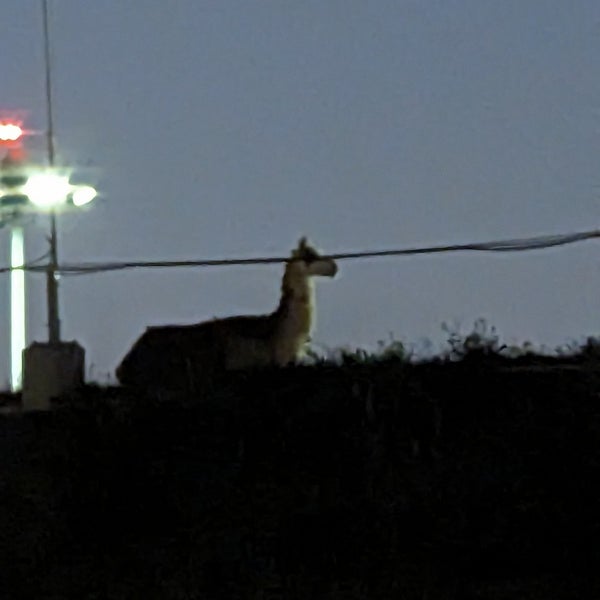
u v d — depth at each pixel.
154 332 57.53
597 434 44.41
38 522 46.81
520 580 43.47
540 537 43.84
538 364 47.31
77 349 53.25
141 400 47.34
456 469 44.88
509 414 45.56
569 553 43.66
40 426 47.78
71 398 48.09
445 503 44.38
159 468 46.47
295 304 57.81
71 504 46.66
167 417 46.78
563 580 43.28
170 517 46.03
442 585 43.25
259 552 44.72
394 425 45.78
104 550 46.06
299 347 57.53
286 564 44.44
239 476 46.09
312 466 45.81
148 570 45.28
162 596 44.25
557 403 45.25
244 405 46.72
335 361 48.53
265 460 46.16
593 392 44.94
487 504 44.25
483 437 45.38
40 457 47.38
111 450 46.69
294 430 46.22
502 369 46.19
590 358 46.25
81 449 46.97
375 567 43.91
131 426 46.81
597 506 43.84
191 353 56.44
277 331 57.44
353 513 44.56
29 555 46.34
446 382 46.19
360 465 45.41
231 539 44.94
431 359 47.59
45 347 52.84
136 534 46.03
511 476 44.56
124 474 46.50
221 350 56.53
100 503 46.41
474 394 45.94
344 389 46.44
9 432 47.78
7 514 47.00
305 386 46.75
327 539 44.38
